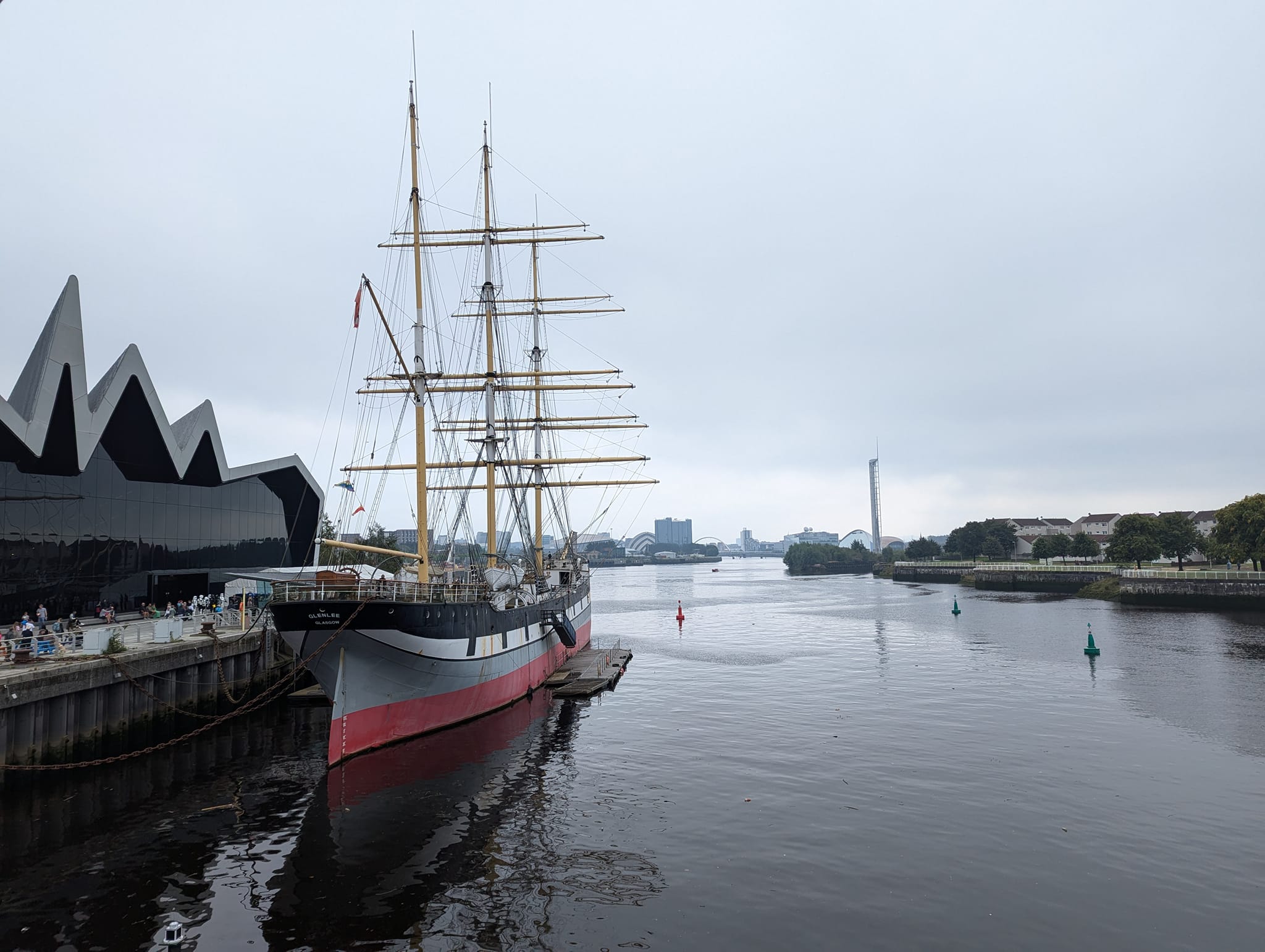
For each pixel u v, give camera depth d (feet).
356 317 107.45
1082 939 52.19
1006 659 185.26
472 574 148.97
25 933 53.83
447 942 52.65
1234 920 54.70
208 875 63.57
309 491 231.50
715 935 53.16
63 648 99.66
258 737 112.78
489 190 175.01
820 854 67.00
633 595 524.11
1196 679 153.48
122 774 93.20
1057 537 531.50
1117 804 79.77
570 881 62.18
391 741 104.68
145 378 154.81
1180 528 412.77
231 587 175.83
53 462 143.33
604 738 111.04
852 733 112.68
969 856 66.44
